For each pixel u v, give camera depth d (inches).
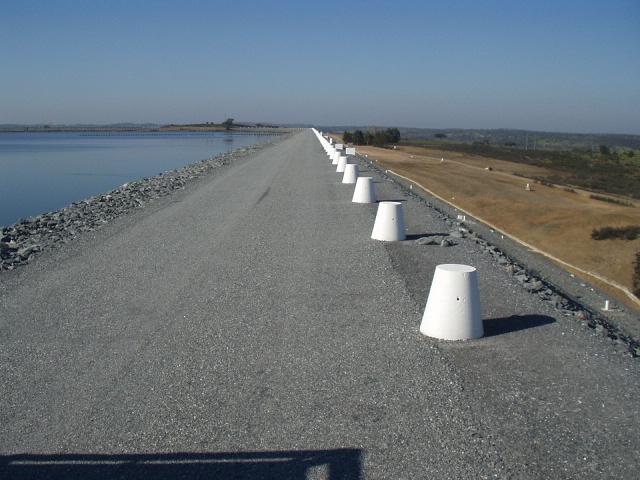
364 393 205.6
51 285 362.6
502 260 428.8
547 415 188.4
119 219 630.5
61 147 3964.1
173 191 880.3
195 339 262.5
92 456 171.6
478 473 158.1
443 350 243.0
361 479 156.8
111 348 254.5
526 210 1270.9
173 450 173.5
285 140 3068.4
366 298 318.0
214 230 534.3
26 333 276.7
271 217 600.1
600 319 348.8
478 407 193.6
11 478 161.6
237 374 224.4
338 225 545.6
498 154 3486.7
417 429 181.0
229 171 1202.6
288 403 200.1
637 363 232.2
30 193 1279.5
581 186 2158.0
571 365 227.8
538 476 156.5
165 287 349.1
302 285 346.0
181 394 209.0
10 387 218.7
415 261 401.7
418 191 1188.5
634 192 2014.0
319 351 244.8
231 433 181.9
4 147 3986.2
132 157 2598.4
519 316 287.6
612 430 179.5
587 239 1002.7
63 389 215.8
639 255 864.3
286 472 160.9
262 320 285.7
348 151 1700.3
